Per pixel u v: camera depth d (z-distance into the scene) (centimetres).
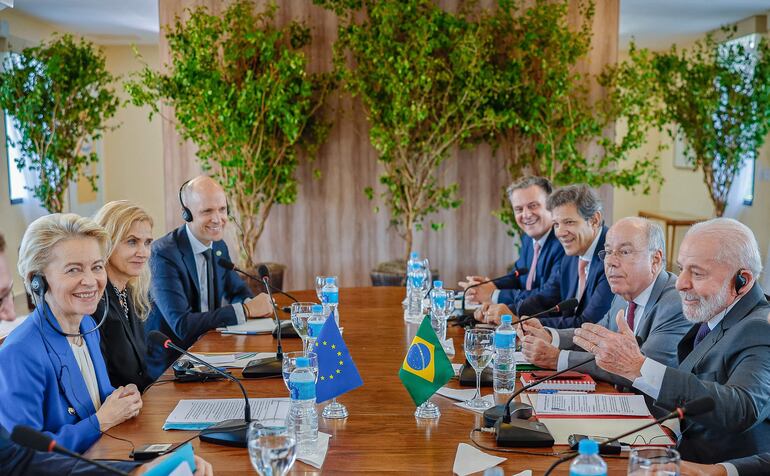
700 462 211
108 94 710
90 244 210
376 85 577
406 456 180
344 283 628
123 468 167
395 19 559
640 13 773
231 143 564
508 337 226
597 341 208
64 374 204
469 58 551
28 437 142
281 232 623
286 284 629
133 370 266
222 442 186
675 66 752
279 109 562
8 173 720
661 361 248
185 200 356
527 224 398
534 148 595
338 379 209
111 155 1000
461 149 611
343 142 613
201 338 304
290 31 589
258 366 250
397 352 279
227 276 384
